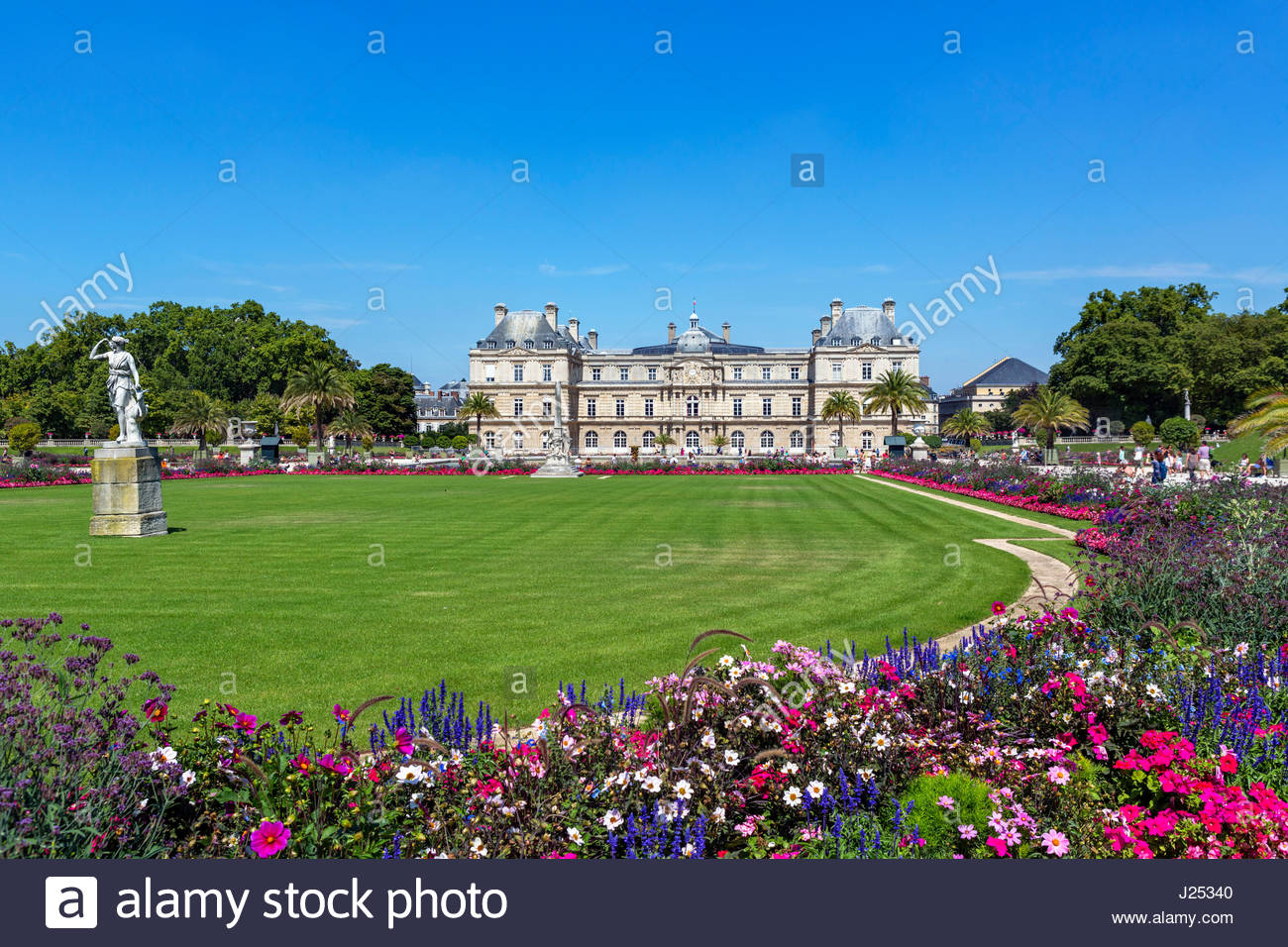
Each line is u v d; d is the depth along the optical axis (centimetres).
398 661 1017
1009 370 18150
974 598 1384
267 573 1636
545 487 4462
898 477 5306
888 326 12262
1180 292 9862
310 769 520
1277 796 572
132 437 2256
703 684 600
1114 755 644
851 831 517
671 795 520
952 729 672
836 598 1394
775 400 12775
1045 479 3133
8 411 10094
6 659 555
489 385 12525
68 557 1830
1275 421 2122
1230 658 805
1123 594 1014
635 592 1447
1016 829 502
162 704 575
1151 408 9288
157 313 12050
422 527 2447
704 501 3422
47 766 464
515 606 1332
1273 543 1176
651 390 12975
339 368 12100
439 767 550
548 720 608
